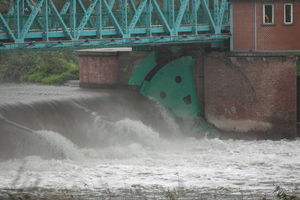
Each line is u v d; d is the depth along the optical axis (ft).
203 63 336.29
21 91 342.23
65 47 266.98
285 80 314.76
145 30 305.12
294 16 318.04
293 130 317.01
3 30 256.11
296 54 314.14
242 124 326.24
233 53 323.37
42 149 257.34
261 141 316.40
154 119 340.59
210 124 336.49
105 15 306.76
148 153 275.80
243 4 321.93
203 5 323.98
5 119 260.83
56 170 224.94
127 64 354.74
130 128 305.73
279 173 220.43
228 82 328.08
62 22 266.57
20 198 147.64
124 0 291.79
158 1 435.94
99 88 363.97
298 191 172.04
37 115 281.13
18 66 450.30
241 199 149.89
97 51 361.71
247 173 220.23
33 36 260.21
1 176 209.56
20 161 241.35
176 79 345.10
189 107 342.03
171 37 308.60
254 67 319.47
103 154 268.00
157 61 345.10
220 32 331.77
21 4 278.67
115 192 167.02
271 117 318.04
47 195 156.46
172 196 150.61
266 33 319.88
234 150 288.10
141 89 351.46
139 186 184.55
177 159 259.39
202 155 271.28
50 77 428.56
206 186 185.06
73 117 297.74
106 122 304.71
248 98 322.75
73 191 169.48
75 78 420.36
